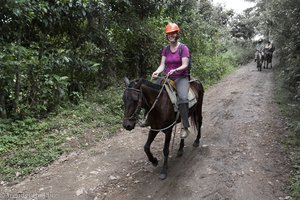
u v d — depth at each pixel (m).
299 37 9.31
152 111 4.74
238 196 4.52
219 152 6.06
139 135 7.09
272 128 7.43
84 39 9.10
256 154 5.94
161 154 6.02
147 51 11.49
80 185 4.88
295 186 4.57
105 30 9.82
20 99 7.33
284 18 10.97
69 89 8.70
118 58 10.34
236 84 14.55
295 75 9.74
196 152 6.08
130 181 5.00
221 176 5.08
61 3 7.61
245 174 5.14
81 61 8.50
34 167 5.36
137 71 11.48
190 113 5.52
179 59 5.01
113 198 4.52
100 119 7.65
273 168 5.34
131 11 10.93
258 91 12.44
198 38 17.31
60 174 5.21
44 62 7.31
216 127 7.68
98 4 8.56
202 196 4.52
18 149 5.91
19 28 7.06
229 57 25.22
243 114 8.84
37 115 7.36
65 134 6.63
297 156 5.65
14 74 6.80
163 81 5.02
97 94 9.02
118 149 6.28
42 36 8.04
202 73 15.35
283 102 9.80
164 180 4.98
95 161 5.71
